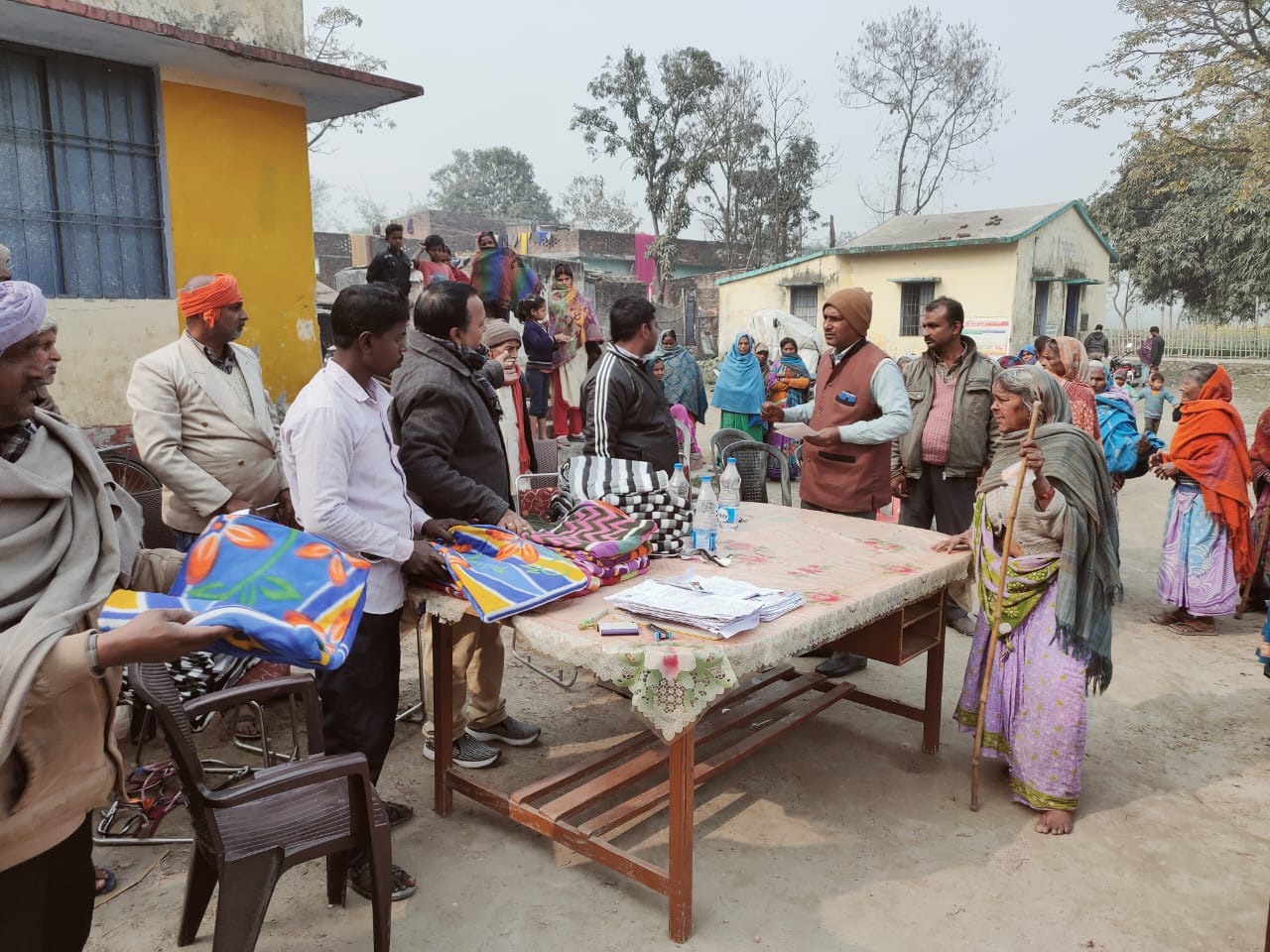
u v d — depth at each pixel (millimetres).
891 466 4875
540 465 5629
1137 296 32906
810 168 35250
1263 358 29125
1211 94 20875
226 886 2105
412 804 3352
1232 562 5223
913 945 2592
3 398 1516
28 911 1609
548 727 3996
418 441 2990
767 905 2773
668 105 32125
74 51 5465
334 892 2721
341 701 2793
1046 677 3195
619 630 2512
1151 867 3000
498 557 2871
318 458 2564
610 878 2926
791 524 4086
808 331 17234
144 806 3133
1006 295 20844
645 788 3516
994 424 4805
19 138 5367
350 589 1987
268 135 6426
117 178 5773
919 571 3307
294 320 6738
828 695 3803
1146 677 4676
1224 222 28500
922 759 3771
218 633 1562
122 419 5828
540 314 10258
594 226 54719
